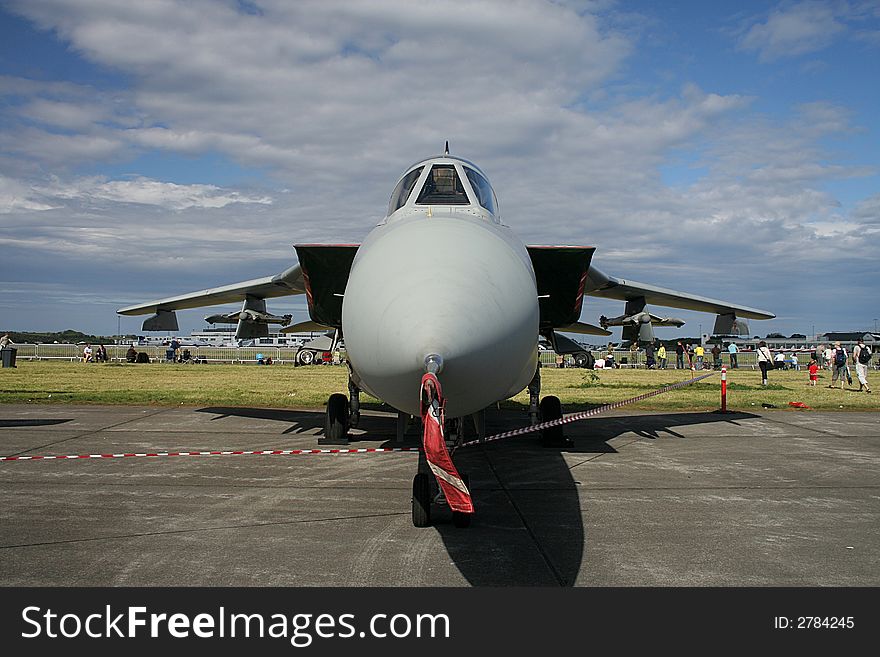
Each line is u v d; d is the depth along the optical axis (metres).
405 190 8.88
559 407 11.55
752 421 15.08
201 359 56.50
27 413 15.80
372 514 7.00
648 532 6.35
